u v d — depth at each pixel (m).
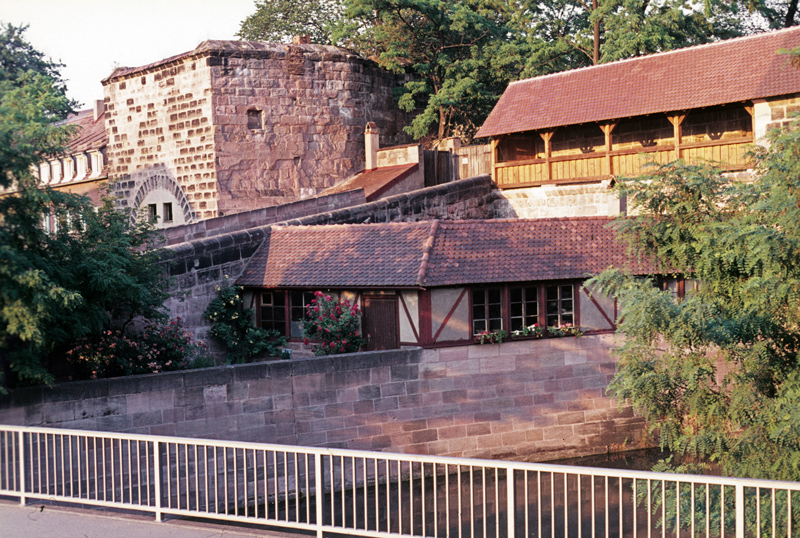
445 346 17.77
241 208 30.36
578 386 18.91
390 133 34.91
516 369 18.39
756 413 12.80
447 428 17.81
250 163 30.50
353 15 34.34
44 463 13.48
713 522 12.76
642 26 31.92
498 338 18.02
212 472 15.53
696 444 12.85
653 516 15.52
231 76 30.02
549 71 36.44
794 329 13.07
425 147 36.09
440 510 15.55
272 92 30.84
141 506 9.10
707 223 13.81
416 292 17.78
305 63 31.53
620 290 13.38
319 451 8.23
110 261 13.77
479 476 17.72
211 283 20.16
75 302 11.39
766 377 13.01
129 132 32.59
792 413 11.71
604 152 26.75
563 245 19.25
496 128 28.67
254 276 20.50
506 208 29.16
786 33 24.98
